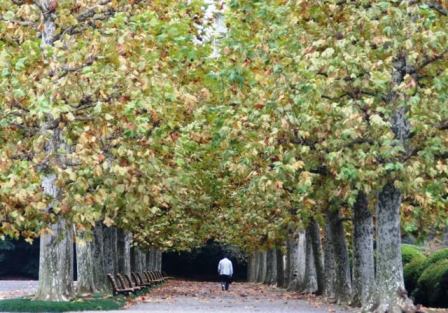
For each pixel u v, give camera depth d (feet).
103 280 112.88
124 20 63.46
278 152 65.36
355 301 95.25
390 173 61.16
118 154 59.26
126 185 59.26
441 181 64.54
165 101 66.33
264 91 64.90
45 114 55.88
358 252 90.48
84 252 105.70
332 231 104.94
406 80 55.26
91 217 51.42
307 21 65.21
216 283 259.19
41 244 85.40
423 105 59.72
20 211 48.93
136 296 121.08
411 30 58.29
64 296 85.46
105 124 57.06
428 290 106.42
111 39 57.88
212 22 83.20
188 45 76.59
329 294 117.08
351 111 56.70
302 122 62.08
